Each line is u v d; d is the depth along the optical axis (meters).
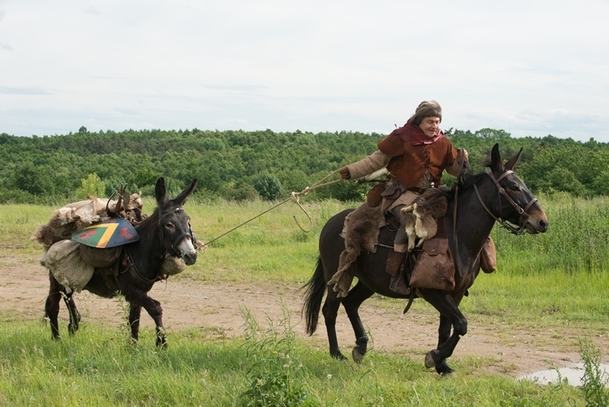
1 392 6.39
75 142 123.88
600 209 16.11
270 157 111.00
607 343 9.20
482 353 8.68
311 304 8.47
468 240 7.30
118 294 8.02
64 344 8.30
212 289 13.48
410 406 5.88
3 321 10.45
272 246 18.73
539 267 13.97
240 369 7.05
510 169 7.33
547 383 7.18
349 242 7.64
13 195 46.75
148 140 132.88
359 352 7.98
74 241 8.26
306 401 5.73
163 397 6.23
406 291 7.43
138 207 8.98
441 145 7.64
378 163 7.64
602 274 13.07
